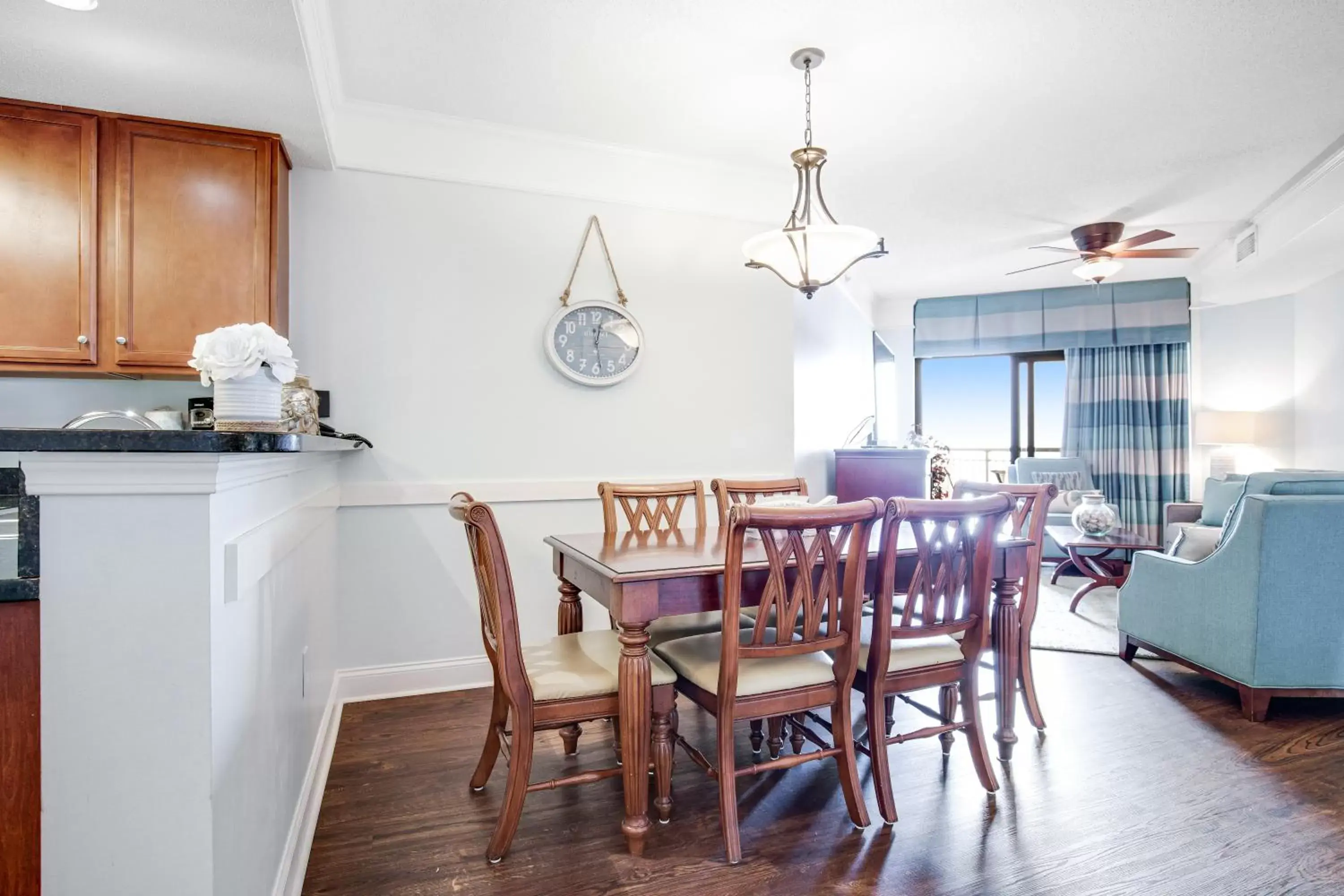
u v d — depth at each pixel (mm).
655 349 3244
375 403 2779
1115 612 4133
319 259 2715
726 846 1650
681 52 2359
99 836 939
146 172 2289
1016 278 5406
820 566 1981
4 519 1068
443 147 2871
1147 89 2594
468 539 1924
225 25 1817
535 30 2223
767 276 3484
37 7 1729
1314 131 2945
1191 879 1577
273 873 1392
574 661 1856
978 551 1925
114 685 945
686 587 1758
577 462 3090
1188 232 4324
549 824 1828
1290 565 2459
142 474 949
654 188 3238
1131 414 5551
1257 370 5176
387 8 2105
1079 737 2371
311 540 2002
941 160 3254
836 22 2172
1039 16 2143
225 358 1326
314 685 2041
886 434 6043
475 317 2922
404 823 1827
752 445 3443
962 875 1595
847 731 1799
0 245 2168
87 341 2217
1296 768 2127
